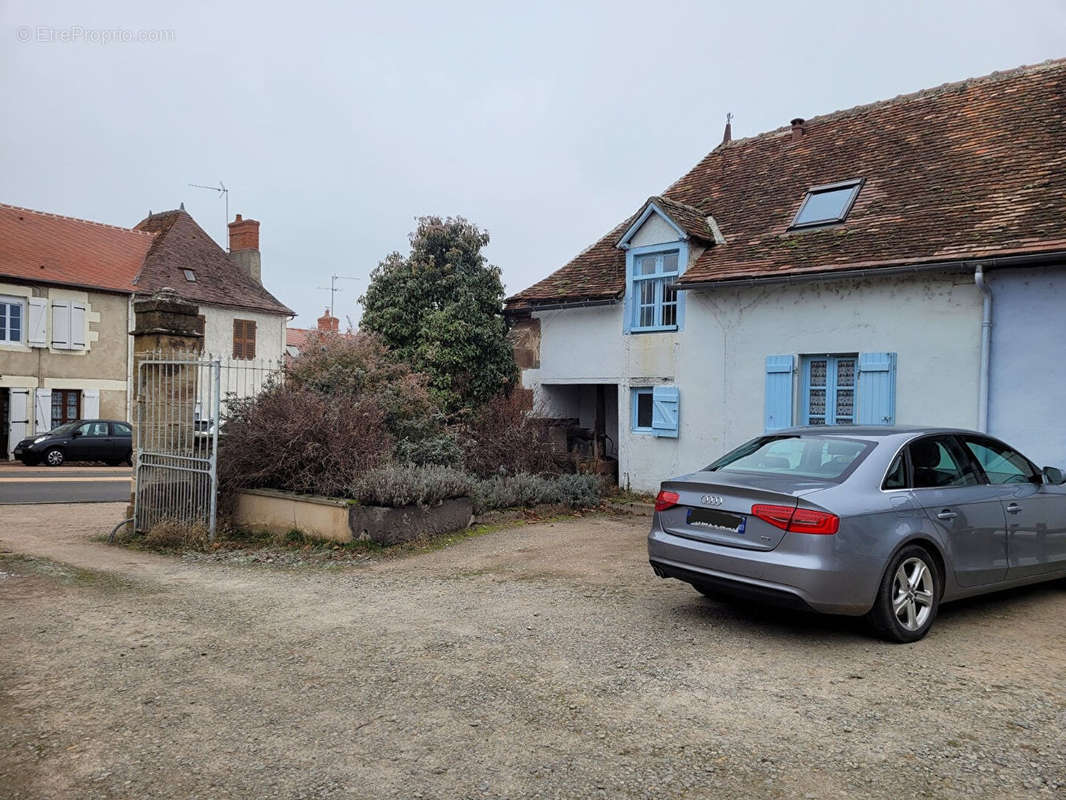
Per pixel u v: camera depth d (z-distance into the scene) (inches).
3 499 573.6
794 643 205.5
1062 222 356.8
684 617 231.1
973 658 193.8
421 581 283.9
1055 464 350.9
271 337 1211.9
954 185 432.1
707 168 621.9
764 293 463.2
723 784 129.4
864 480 209.2
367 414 402.9
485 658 193.9
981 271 364.2
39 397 946.7
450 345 570.9
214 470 361.4
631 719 155.9
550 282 600.7
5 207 1029.8
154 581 289.6
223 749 143.5
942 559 214.7
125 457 928.9
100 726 154.1
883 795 126.1
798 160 553.0
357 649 202.4
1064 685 174.9
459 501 383.2
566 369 579.5
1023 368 362.0
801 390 452.8
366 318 599.2
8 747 144.9
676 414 505.4
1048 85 472.1
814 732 149.7
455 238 605.3
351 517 345.1
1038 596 258.1
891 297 410.3
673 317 519.8
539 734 149.0
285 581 288.4
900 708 161.5
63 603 253.4
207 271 1168.8
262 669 187.5
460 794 126.3
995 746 143.8
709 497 218.2
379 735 148.9
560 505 454.3
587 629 218.8
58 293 961.5
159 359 387.2
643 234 532.1
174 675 183.3
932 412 394.0
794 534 196.1
